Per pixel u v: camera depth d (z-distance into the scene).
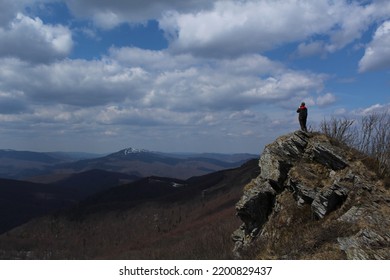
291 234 31.86
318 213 31.27
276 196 36.75
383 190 28.83
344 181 30.97
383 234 24.52
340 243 25.42
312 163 35.44
